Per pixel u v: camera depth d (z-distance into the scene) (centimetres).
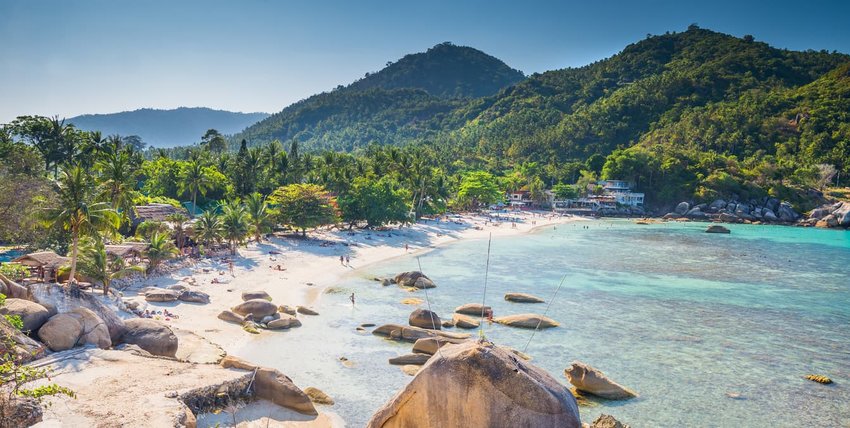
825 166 19338
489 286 6931
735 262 9388
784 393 3638
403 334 4494
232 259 7669
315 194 9950
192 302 5284
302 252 8731
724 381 3825
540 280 7431
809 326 5319
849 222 15988
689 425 3156
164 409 2469
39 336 3089
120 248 6128
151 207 8588
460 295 6359
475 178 18650
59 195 4944
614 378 3834
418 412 1516
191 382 2834
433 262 8800
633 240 12481
